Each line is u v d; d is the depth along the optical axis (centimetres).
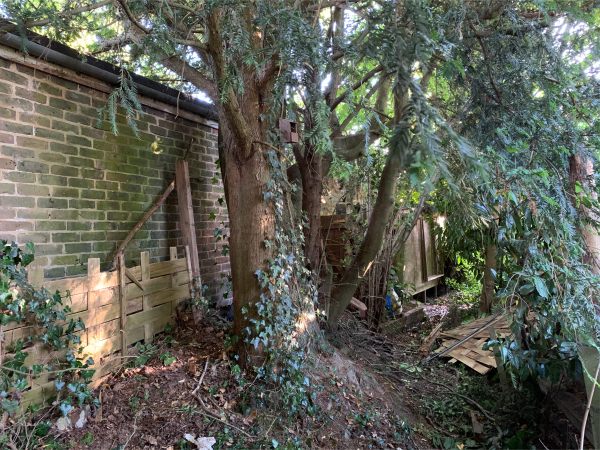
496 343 302
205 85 327
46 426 248
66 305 281
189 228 431
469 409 399
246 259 330
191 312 411
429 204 609
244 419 291
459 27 232
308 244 438
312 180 433
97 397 287
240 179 332
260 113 320
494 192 210
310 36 180
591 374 235
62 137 335
